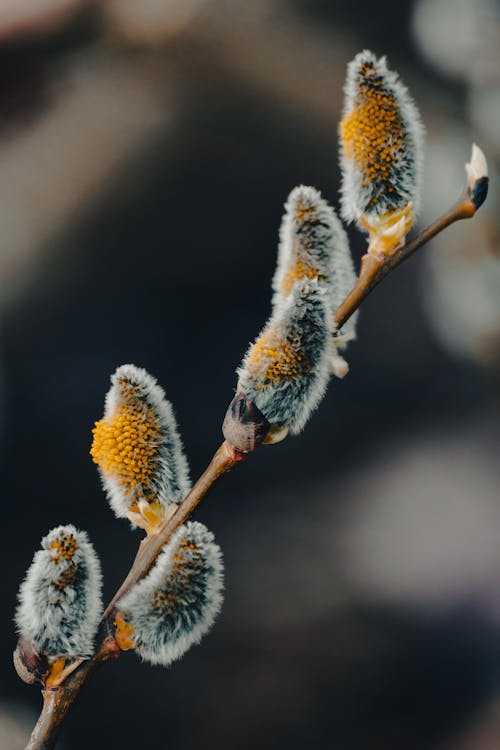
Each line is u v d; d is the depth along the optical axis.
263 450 1.84
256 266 2.03
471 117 1.49
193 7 1.90
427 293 1.80
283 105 1.95
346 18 1.84
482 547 1.59
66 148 1.99
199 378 1.99
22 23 1.86
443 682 1.36
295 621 1.45
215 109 1.99
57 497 1.75
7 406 1.87
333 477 1.81
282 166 1.99
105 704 1.39
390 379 1.86
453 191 1.55
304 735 1.33
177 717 1.36
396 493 1.73
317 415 1.88
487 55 1.45
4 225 1.97
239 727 1.35
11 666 1.38
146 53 1.93
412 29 1.64
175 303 2.02
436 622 1.45
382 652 1.40
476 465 1.76
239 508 1.75
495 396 1.74
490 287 1.54
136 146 1.99
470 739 1.25
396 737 1.29
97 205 2.01
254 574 1.57
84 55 1.94
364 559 1.60
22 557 1.66
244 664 1.41
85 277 2.00
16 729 1.18
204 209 2.04
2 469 1.79
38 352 1.92
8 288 1.96
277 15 1.89
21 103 1.96
